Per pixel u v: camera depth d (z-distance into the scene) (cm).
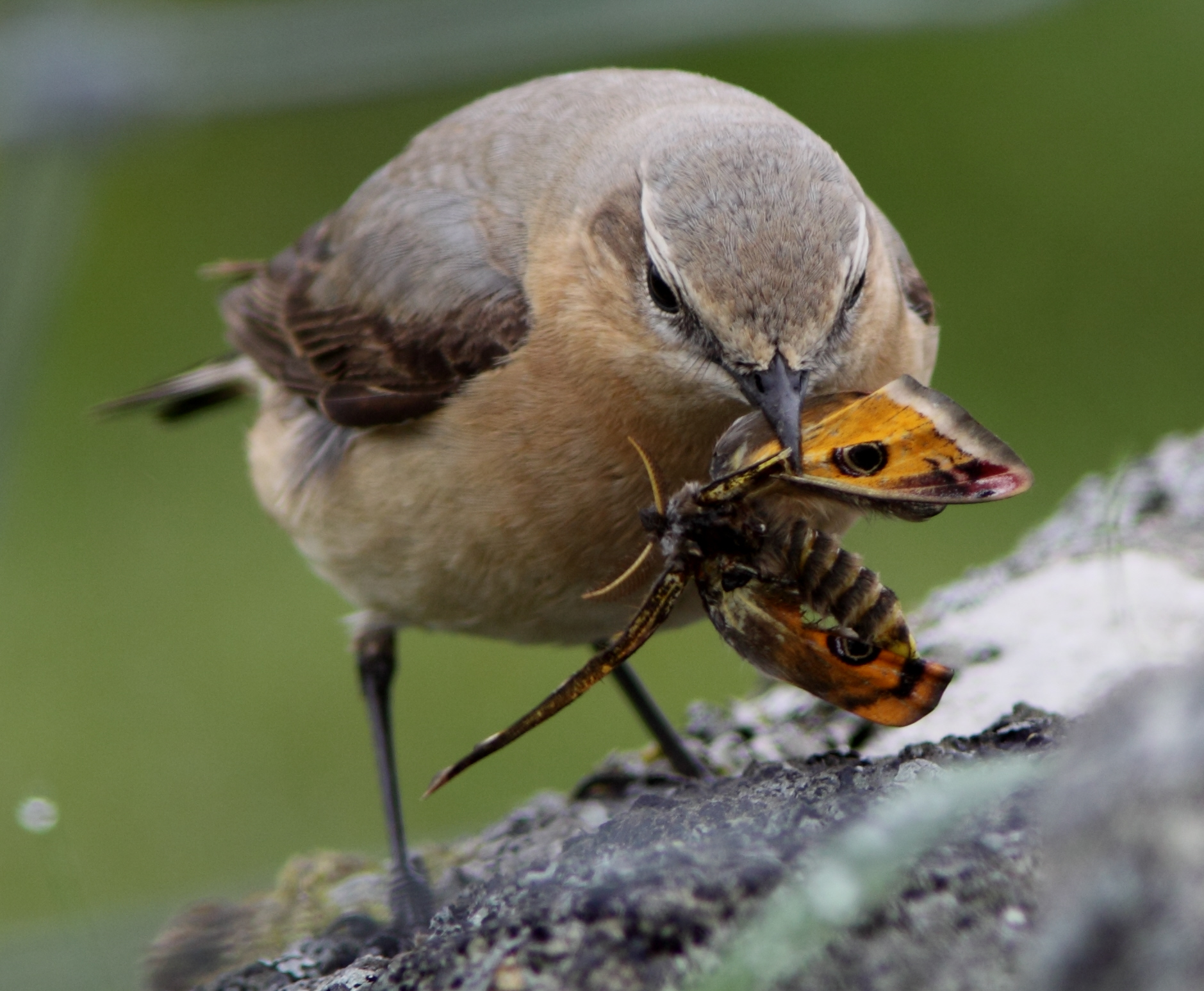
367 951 905
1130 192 2100
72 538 1950
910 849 550
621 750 1605
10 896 1512
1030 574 1201
